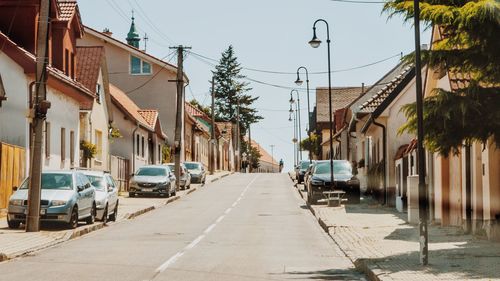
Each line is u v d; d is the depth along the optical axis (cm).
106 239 2033
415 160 2573
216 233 2233
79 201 2262
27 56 2652
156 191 4022
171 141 6288
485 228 1748
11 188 2559
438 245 1652
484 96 1341
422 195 1292
